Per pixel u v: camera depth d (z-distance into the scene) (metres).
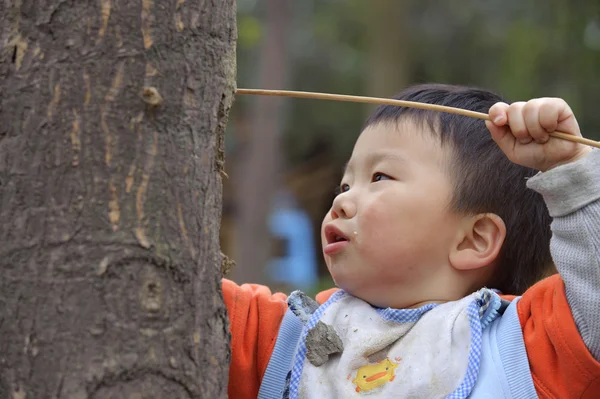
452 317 1.93
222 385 1.58
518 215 2.08
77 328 1.40
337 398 1.91
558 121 1.75
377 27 9.68
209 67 1.56
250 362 2.05
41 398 1.39
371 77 9.80
